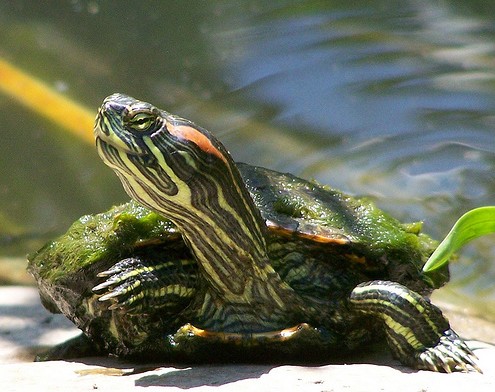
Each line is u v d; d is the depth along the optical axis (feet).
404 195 44.42
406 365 22.58
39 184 51.93
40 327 30.96
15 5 73.51
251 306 23.24
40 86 60.85
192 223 22.56
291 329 22.29
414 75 57.52
